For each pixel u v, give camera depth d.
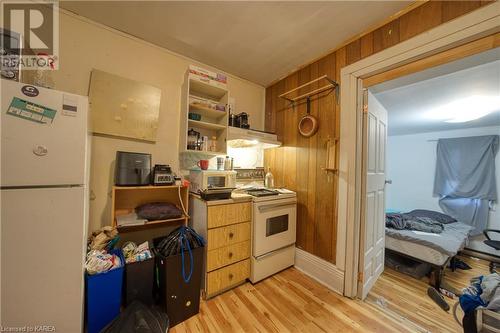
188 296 1.47
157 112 1.93
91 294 1.21
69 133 1.00
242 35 1.78
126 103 1.78
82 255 1.04
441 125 3.62
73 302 1.02
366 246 1.83
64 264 0.99
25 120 0.90
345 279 1.77
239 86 2.59
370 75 1.69
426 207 4.15
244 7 1.46
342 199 1.81
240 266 1.84
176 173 2.07
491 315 1.11
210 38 1.83
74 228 1.01
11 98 0.88
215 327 1.40
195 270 1.51
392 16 1.50
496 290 1.21
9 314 0.90
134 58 1.84
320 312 1.57
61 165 0.98
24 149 0.90
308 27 1.66
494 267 2.66
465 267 2.60
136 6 1.48
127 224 1.52
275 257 2.05
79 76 1.61
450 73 1.77
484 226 3.21
